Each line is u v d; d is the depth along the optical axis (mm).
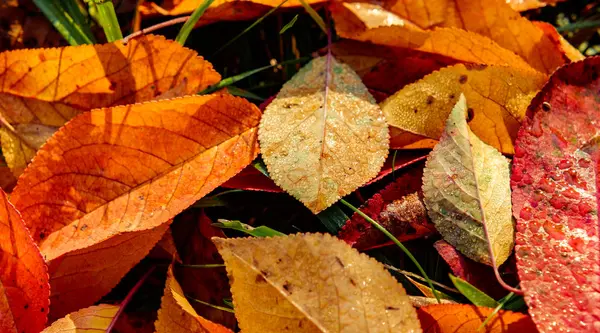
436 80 480
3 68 480
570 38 549
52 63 481
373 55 500
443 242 464
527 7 517
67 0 519
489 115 479
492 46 484
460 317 444
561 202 455
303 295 438
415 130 481
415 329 436
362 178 469
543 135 464
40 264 451
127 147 469
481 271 462
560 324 433
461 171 465
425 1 502
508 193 462
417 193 474
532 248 449
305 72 490
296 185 467
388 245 489
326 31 511
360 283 438
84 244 461
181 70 489
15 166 490
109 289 471
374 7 508
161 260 495
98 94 490
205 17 515
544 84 473
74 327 459
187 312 447
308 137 474
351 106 481
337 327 436
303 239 440
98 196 469
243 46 539
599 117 465
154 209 466
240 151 476
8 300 453
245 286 439
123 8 527
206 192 468
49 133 490
